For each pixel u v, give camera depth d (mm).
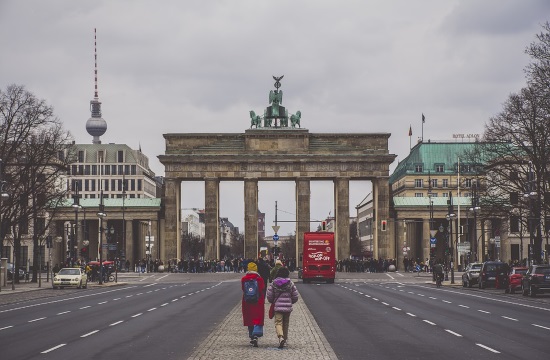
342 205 175625
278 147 176875
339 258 175125
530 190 89875
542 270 71812
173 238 174750
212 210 175500
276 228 128750
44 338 35656
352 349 31469
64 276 94875
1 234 99000
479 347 32188
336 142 177375
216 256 174875
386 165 176250
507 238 169875
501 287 92375
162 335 36875
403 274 151250
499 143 98938
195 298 70500
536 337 36094
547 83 83375
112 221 187125
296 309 53812
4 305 62625
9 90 103438
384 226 145625
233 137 177125
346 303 62438
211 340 33656
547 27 84812
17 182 106000
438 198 178375
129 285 111375
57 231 173250
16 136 103500
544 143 91625
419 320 45625
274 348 30750
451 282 110625
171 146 176625
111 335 36844
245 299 31250
